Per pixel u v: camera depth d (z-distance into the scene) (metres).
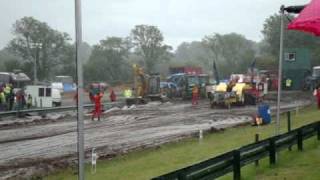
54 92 55.81
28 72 128.00
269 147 15.78
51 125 34.59
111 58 145.25
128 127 33.16
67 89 100.31
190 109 47.25
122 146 25.22
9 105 45.25
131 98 54.50
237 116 39.78
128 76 145.38
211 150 21.50
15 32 130.38
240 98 49.12
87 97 73.75
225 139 25.34
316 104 48.47
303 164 15.91
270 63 110.44
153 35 151.62
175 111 45.06
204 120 37.12
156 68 157.00
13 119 38.34
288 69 73.62
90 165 20.28
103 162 20.95
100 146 25.27
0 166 20.33
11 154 23.11
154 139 27.47
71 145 25.62
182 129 31.75
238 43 168.12
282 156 17.16
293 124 30.52
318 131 20.75
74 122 36.59
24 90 53.69
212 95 50.66
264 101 54.75
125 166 19.36
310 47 116.44
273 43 125.12
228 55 168.88
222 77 162.62
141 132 30.48
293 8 17.50
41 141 27.00
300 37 116.25
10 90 45.66
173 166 18.31
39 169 19.80
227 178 14.21
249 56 155.12
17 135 29.41
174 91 61.19
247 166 15.70
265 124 32.00
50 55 134.50
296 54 73.31
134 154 22.81
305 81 72.94
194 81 61.16
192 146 23.50
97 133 30.16
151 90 59.12
